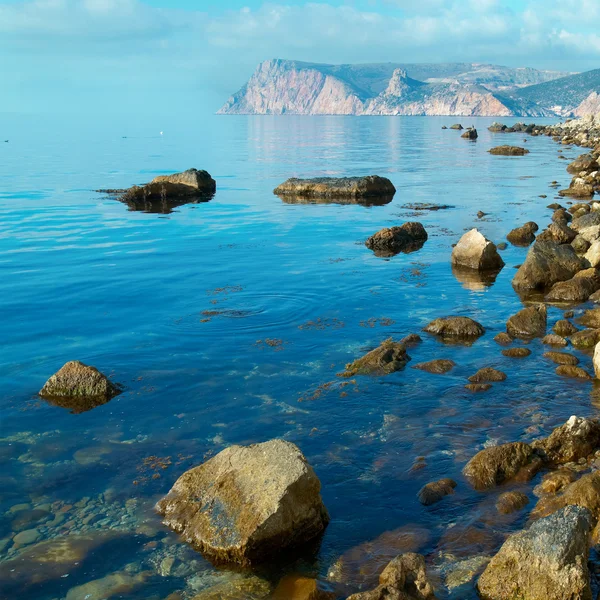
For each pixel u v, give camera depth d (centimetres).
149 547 703
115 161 5625
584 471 826
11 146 7506
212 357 1216
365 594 602
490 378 1112
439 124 16775
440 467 848
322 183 3622
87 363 1191
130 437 932
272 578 658
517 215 2789
